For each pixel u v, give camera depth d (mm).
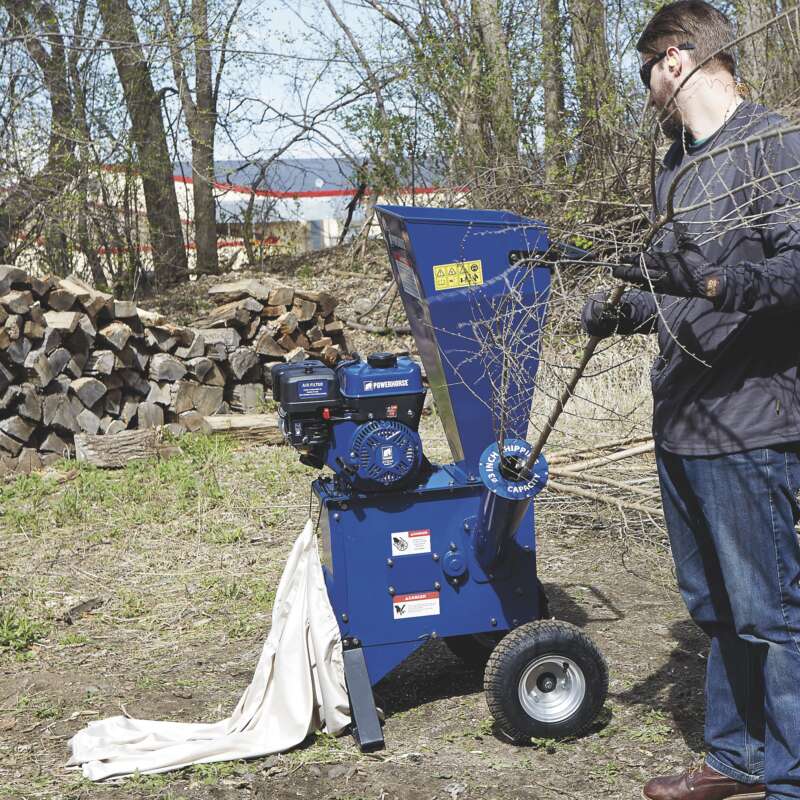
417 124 12055
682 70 2494
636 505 5234
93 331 7688
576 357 3721
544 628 3051
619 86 8828
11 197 11578
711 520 2482
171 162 14500
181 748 3059
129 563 5238
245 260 16016
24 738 3303
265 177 15461
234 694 3602
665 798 2650
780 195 2303
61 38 12430
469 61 11445
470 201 10211
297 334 9125
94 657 4020
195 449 7605
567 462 5949
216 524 5855
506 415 3086
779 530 2406
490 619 3311
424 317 3154
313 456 3379
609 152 8227
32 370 7309
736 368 2406
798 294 2207
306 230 16609
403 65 11789
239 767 3002
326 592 3229
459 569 3260
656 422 2615
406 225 2996
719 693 2635
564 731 3061
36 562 5277
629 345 6387
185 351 8367
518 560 3320
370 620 3238
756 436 2377
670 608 4289
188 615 4473
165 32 12328
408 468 3180
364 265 13438
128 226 13633
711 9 2504
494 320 2934
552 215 8617
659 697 3398
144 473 7062
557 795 2768
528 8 11023
